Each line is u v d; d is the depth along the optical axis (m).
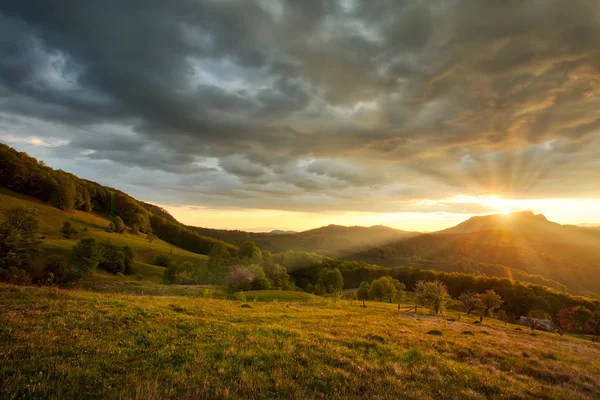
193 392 7.35
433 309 54.69
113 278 84.12
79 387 7.08
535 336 35.44
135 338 11.78
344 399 7.79
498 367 14.22
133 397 6.57
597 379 14.02
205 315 19.02
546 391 11.05
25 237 62.03
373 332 18.73
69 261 74.75
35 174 148.12
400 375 10.29
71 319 13.07
